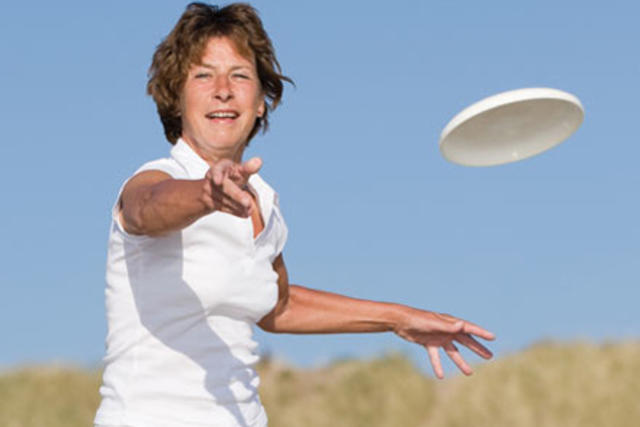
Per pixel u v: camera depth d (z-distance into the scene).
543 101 4.81
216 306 4.85
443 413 16.81
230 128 5.21
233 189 3.71
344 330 6.04
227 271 4.81
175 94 5.29
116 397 4.80
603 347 18.28
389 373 17.77
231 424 4.92
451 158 5.20
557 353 17.88
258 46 5.33
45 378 17.66
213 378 4.87
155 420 4.75
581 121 5.08
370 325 6.04
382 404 16.92
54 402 16.97
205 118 5.18
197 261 4.76
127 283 4.81
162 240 4.73
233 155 5.33
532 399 16.53
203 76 5.22
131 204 4.40
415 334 6.07
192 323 4.82
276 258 5.71
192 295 4.76
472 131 4.99
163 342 4.79
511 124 5.01
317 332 6.04
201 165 5.12
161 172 4.77
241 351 5.02
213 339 4.88
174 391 4.79
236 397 4.96
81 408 16.97
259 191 5.25
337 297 6.06
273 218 5.22
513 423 16.03
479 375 17.66
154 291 4.76
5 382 17.50
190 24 5.24
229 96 5.18
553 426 15.88
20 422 16.28
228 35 5.25
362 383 17.50
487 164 5.30
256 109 5.33
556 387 16.67
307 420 16.59
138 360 4.80
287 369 18.83
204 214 4.07
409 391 17.09
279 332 6.00
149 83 5.34
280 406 17.23
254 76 5.30
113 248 4.85
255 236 5.16
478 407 16.55
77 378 17.88
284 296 5.90
